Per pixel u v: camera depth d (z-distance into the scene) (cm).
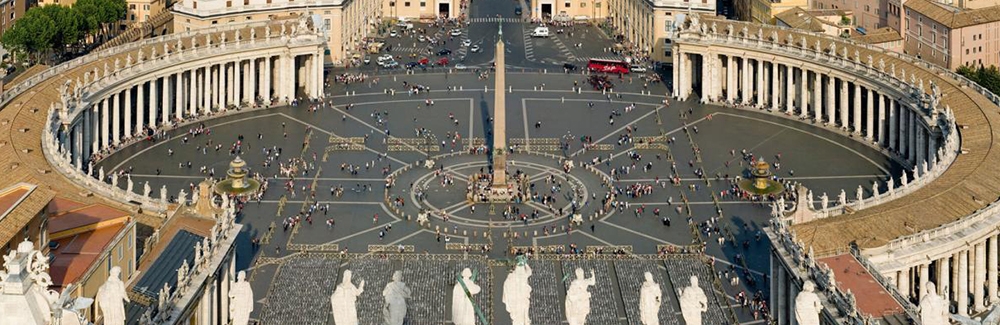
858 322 18738
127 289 19425
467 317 14038
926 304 15688
